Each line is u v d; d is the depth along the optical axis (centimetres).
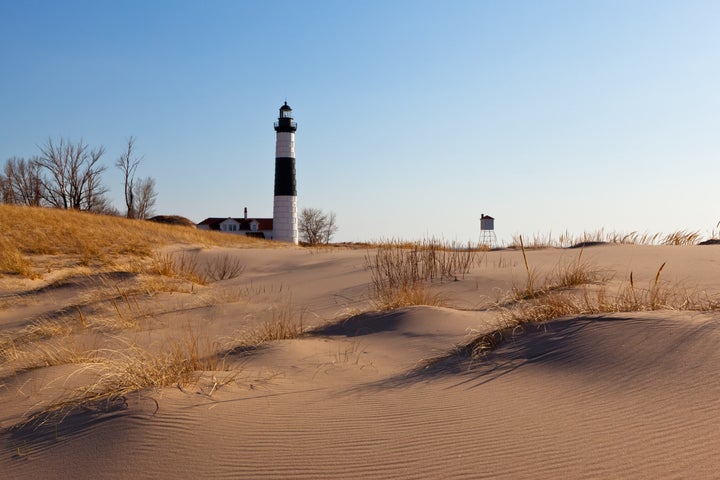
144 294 1346
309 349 678
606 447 330
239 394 470
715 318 524
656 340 494
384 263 1506
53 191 5694
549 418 383
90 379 567
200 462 350
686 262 1173
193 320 1034
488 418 394
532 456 328
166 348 766
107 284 1588
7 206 3097
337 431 387
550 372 484
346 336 792
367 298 1138
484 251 1678
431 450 348
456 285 1141
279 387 502
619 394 410
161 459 355
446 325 772
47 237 2500
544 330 599
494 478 308
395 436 374
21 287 1798
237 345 759
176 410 419
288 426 397
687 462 303
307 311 1076
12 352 798
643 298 775
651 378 427
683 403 376
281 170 5616
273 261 2219
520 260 1370
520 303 832
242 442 373
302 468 336
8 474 367
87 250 2362
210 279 1842
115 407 438
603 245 1584
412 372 556
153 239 2870
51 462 373
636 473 298
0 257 2102
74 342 852
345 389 496
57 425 435
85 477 346
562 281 1005
